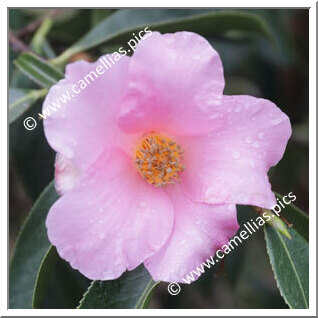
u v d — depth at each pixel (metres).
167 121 0.23
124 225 0.22
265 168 0.22
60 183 0.21
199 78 0.21
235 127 0.22
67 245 0.21
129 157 0.23
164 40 0.21
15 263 0.27
